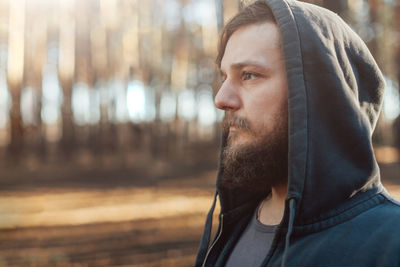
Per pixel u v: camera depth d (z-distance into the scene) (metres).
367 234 0.94
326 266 0.94
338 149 1.04
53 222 6.81
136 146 23.34
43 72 24.02
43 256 4.50
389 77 17.02
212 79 26.80
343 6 3.72
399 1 13.66
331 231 0.99
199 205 7.90
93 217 7.17
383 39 13.69
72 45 23.94
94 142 23.39
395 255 0.87
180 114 25.28
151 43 24.84
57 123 23.52
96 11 24.14
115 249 4.68
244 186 1.26
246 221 1.42
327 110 1.04
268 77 1.13
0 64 23.00
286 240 0.97
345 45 1.12
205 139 28.33
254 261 1.22
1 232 5.97
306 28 1.07
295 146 1.02
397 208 0.99
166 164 18.59
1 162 19.95
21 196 10.66
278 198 1.25
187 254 4.30
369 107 1.14
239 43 1.19
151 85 25.00
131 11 24.23
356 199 1.04
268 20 1.15
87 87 23.95
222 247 1.44
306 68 1.05
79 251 4.69
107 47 24.16
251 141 1.15
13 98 22.50
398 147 18.02
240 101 1.18
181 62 25.64
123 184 12.89
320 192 1.03
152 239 5.08
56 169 18.03
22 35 23.16
